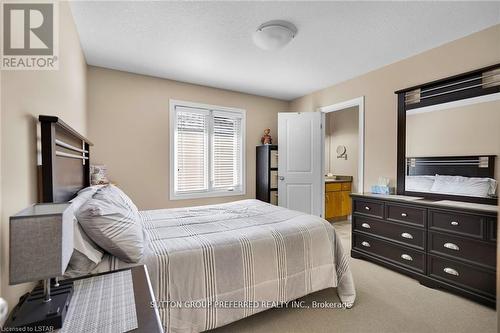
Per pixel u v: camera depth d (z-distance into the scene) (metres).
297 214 2.33
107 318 0.78
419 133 2.77
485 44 2.28
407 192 2.87
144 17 2.10
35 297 0.84
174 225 1.96
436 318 1.78
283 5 1.94
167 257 1.38
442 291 2.19
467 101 2.39
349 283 1.99
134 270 1.14
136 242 1.32
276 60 2.98
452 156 2.49
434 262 2.26
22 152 1.03
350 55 2.84
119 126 3.30
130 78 3.36
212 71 3.34
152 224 1.99
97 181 2.66
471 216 2.02
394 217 2.62
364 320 1.76
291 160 4.20
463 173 2.40
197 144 3.94
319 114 4.12
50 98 1.44
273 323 1.72
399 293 2.15
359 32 2.34
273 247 1.72
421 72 2.77
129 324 0.75
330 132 5.58
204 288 1.43
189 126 3.86
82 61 2.63
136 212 1.93
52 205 0.88
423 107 2.74
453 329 1.66
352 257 3.05
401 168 2.94
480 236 1.96
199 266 1.44
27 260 0.69
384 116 3.16
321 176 4.16
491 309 1.89
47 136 1.19
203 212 2.44
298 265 1.80
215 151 4.11
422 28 2.27
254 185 4.50
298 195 4.18
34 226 0.69
